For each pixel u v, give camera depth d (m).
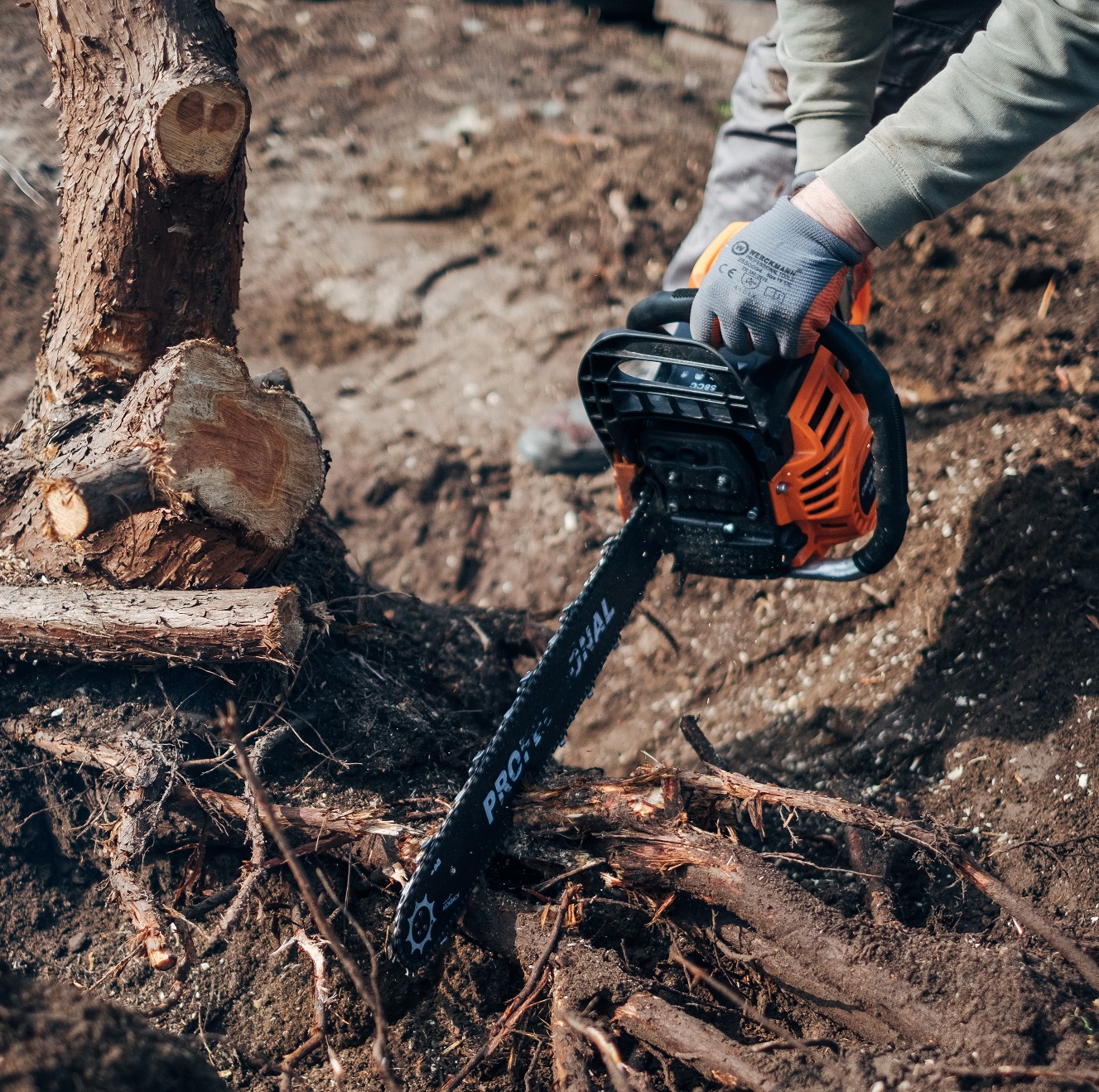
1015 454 2.99
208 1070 1.51
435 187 5.14
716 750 2.93
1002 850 2.09
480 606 3.22
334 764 2.22
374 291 4.68
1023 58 1.75
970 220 4.17
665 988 1.92
